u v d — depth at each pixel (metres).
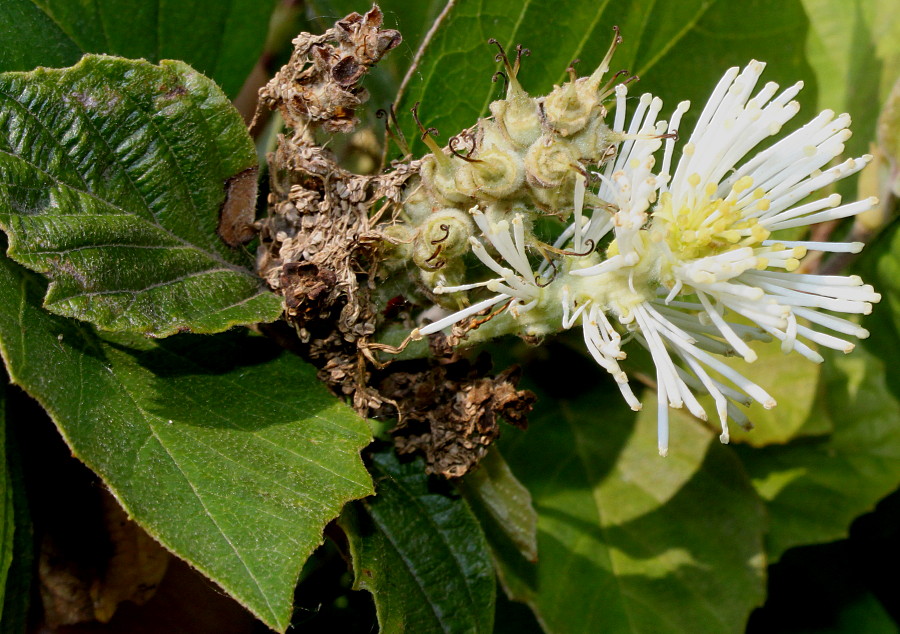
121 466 0.20
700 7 0.24
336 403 0.21
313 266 0.21
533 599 0.24
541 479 0.26
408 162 0.21
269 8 0.24
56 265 0.20
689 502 0.25
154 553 0.23
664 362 0.21
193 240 0.22
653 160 0.21
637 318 0.21
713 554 0.25
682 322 0.22
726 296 0.21
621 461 0.26
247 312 0.21
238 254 0.22
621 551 0.25
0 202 0.20
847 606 0.26
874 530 0.27
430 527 0.22
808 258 0.27
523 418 0.22
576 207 0.21
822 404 0.26
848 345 0.21
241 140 0.22
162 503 0.20
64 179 0.21
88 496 0.23
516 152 0.21
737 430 0.26
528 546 0.23
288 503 0.20
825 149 0.21
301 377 0.21
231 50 0.24
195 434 0.21
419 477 0.23
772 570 0.27
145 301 0.21
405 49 0.25
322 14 0.25
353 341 0.21
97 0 0.22
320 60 0.21
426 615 0.22
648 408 0.26
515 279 0.21
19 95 0.21
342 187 0.21
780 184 0.21
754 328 0.22
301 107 0.21
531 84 0.24
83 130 0.21
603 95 0.21
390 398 0.22
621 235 0.21
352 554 0.21
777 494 0.26
